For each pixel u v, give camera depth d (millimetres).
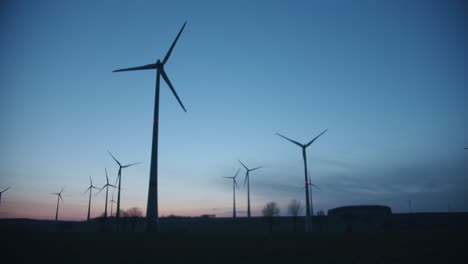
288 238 46125
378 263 20984
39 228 114125
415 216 132375
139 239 41844
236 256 24734
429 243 36219
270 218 117125
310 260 22562
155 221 59938
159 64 68688
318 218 122500
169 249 29656
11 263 20359
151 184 61562
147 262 21438
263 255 25391
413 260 22203
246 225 120125
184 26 69250
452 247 31344
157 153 63562
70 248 29641
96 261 21594
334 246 32875
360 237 48906
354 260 22406
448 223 121688
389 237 48281
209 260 22594
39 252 26078
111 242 36688
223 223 123562
